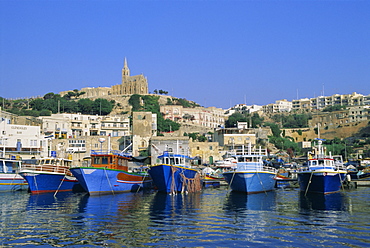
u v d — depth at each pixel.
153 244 27.16
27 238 28.89
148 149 104.00
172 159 59.03
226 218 36.03
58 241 28.06
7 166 63.06
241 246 26.56
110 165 58.06
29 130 93.94
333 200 48.31
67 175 61.66
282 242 27.48
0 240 28.41
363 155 136.38
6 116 107.50
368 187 66.19
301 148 148.50
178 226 32.50
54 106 192.50
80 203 46.50
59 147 108.62
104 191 55.78
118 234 29.86
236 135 124.88
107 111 195.25
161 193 57.53
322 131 183.88
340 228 31.53
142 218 36.09
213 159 108.69
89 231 30.84
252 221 34.62
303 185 57.16
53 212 39.72
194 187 60.47
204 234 29.70
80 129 138.38
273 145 144.00
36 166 61.59
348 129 177.38
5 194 57.62
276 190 63.41
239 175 54.84
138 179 63.28
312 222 34.03
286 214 38.12
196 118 191.62
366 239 28.14
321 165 57.69
